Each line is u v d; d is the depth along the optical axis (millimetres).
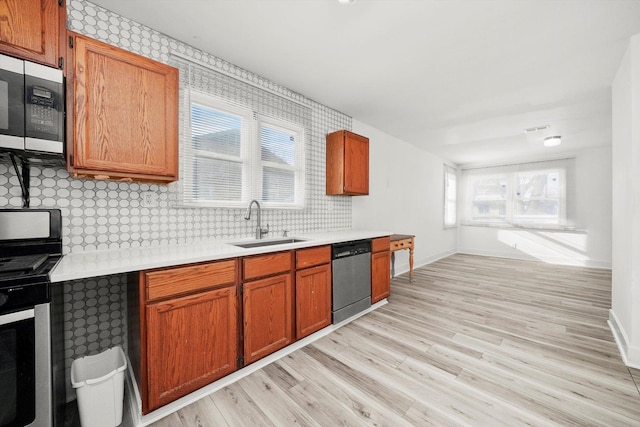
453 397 1540
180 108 2002
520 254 5961
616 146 2314
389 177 4402
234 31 1886
